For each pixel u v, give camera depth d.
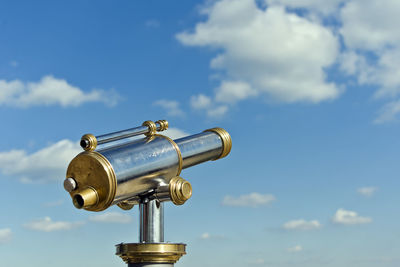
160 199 2.75
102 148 2.70
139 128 2.84
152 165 2.72
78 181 2.59
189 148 2.99
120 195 2.62
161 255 2.65
